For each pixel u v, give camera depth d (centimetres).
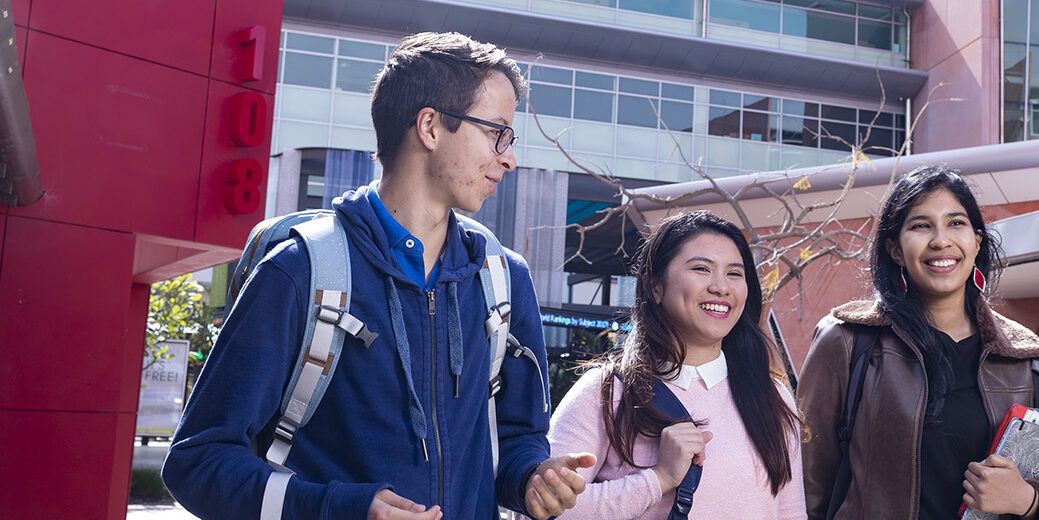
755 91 2783
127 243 774
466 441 186
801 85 2809
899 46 2988
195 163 823
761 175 1120
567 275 3384
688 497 257
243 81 861
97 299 751
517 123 2559
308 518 159
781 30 2856
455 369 184
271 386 174
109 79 776
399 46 197
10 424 700
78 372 735
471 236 201
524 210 2392
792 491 287
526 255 2339
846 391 316
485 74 191
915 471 297
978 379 303
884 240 324
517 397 207
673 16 2767
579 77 2627
